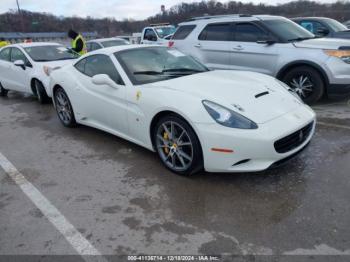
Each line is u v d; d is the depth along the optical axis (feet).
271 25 19.34
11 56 25.45
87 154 13.14
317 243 7.18
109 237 7.85
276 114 9.73
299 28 20.57
